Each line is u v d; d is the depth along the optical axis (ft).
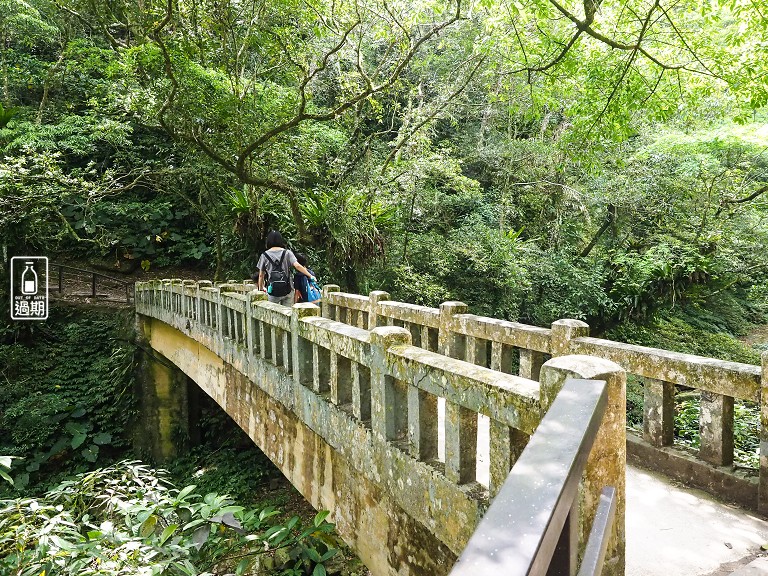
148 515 12.14
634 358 13.17
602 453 5.70
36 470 36.68
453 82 40.47
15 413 38.40
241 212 37.68
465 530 7.68
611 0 24.89
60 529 10.95
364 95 29.43
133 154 50.03
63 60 49.88
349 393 12.38
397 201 39.52
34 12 47.78
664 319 54.34
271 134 29.86
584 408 4.30
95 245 54.54
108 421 40.78
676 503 11.04
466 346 16.60
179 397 39.83
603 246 51.39
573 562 3.70
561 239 52.21
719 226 45.37
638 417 33.35
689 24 27.32
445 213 51.55
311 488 14.38
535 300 46.34
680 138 39.55
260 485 35.73
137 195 57.98
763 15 20.92
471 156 54.08
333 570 20.90
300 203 36.11
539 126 53.57
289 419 15.83
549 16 24.98
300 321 14.05
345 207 34.30
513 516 2.92
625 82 26.66
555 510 2.95
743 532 9.70
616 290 47.42
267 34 33.30
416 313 17.93
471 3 28.71
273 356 16.52
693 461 12.01
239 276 41.29
